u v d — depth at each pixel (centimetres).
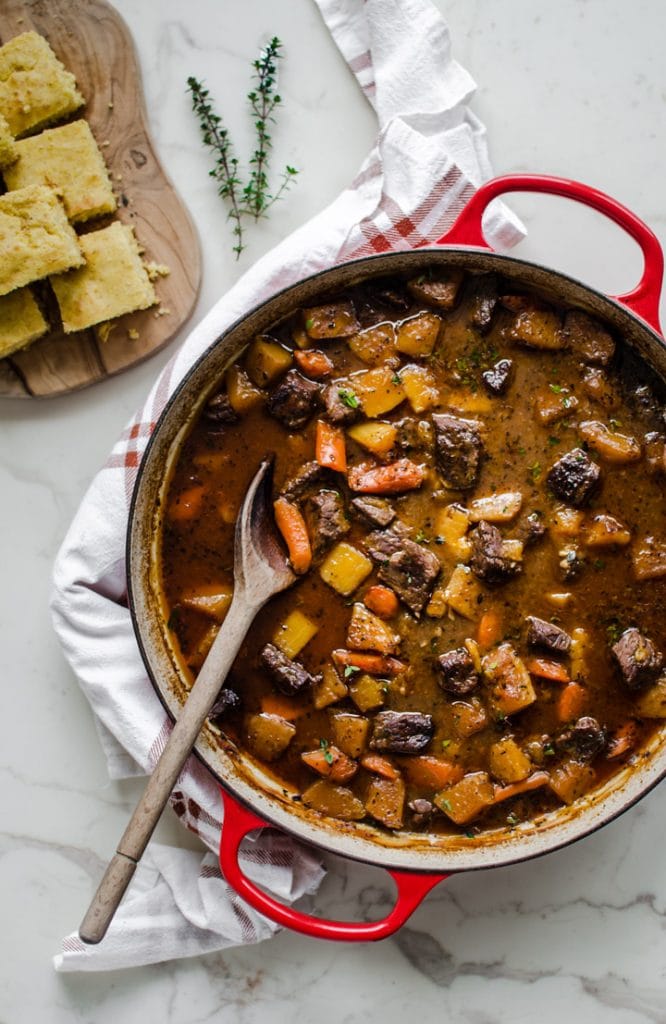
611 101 84
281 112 84
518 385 77
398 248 81
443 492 77
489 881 85
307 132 84
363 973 85
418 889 75
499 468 77
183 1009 85
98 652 82
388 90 82
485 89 85
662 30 84
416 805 78
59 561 81
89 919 71
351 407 77
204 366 76
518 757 77
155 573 78
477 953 85
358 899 85
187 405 77
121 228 82
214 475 78
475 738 78
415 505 78
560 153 84
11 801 86
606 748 77
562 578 77
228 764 78
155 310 84
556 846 75
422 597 77
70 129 82
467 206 75
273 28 84
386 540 77
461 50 85
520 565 77
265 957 85
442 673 77
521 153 84
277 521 77
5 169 83
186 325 85
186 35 84
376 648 77
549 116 84
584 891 85
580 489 76
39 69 82
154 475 77
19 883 86
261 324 77
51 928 86
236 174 84
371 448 77
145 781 86
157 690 77
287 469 78
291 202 84
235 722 79
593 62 84
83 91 84
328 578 78
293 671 77
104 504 81
